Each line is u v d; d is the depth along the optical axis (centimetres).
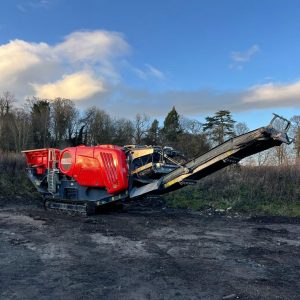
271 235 1080
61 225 1160
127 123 6731
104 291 622
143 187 1309
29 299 584
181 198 1719
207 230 1134
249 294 618
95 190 1375
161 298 597
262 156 2295
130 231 1095
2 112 6228
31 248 880
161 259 812
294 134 3825
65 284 651
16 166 2056
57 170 1443
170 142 5928
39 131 6194
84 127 6638
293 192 1733
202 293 620
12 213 1368
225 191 1775
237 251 891
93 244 932
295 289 645
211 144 5366
